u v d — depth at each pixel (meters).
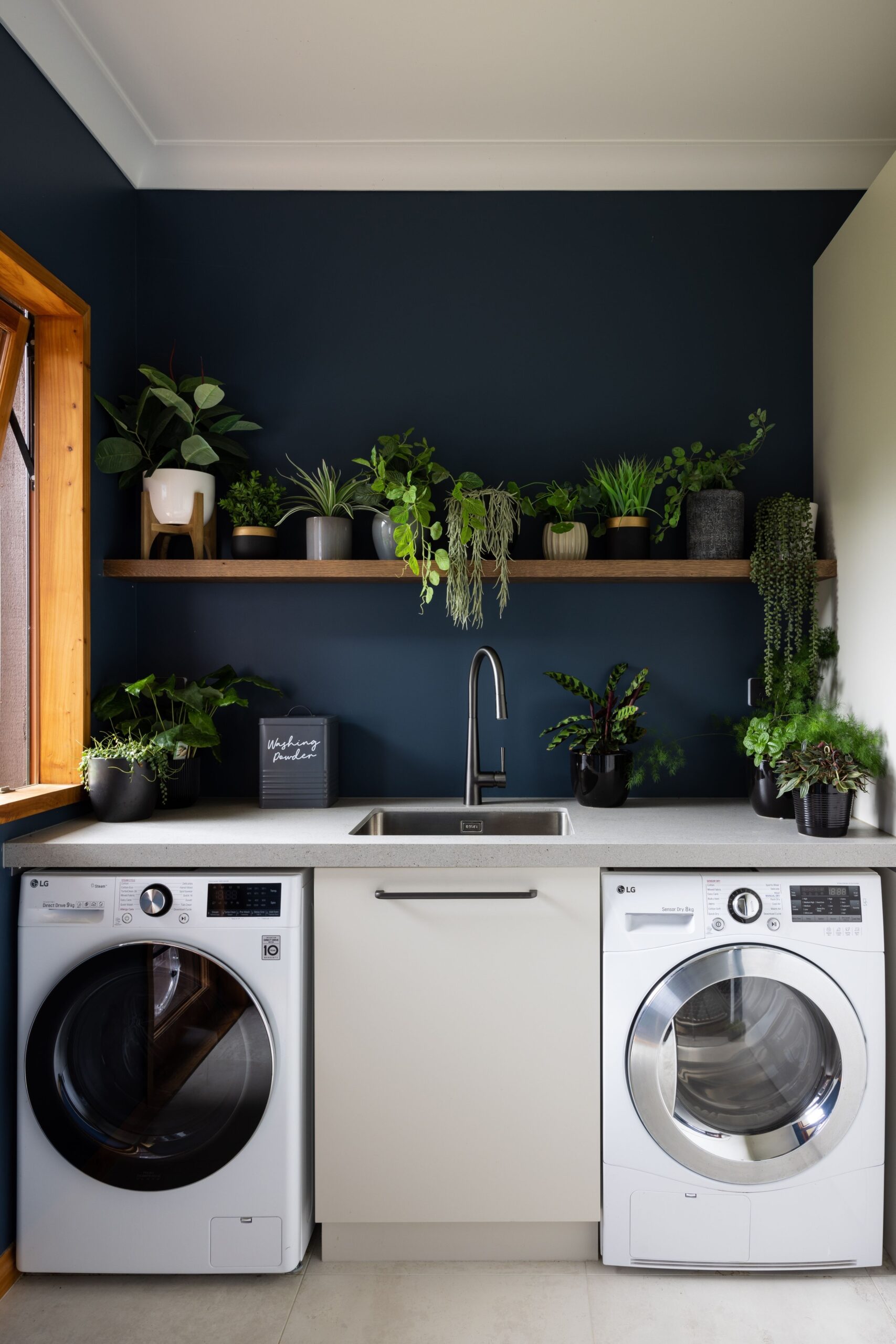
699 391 2.48
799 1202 1.81
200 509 2.32
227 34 1.97
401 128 2.34
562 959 1.85
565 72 2.10
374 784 2.50
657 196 2.48
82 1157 1.80
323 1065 1.85
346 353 2.50
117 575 2.26
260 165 2.46
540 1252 1.90
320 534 2.31
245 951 1.81
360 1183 1.85
